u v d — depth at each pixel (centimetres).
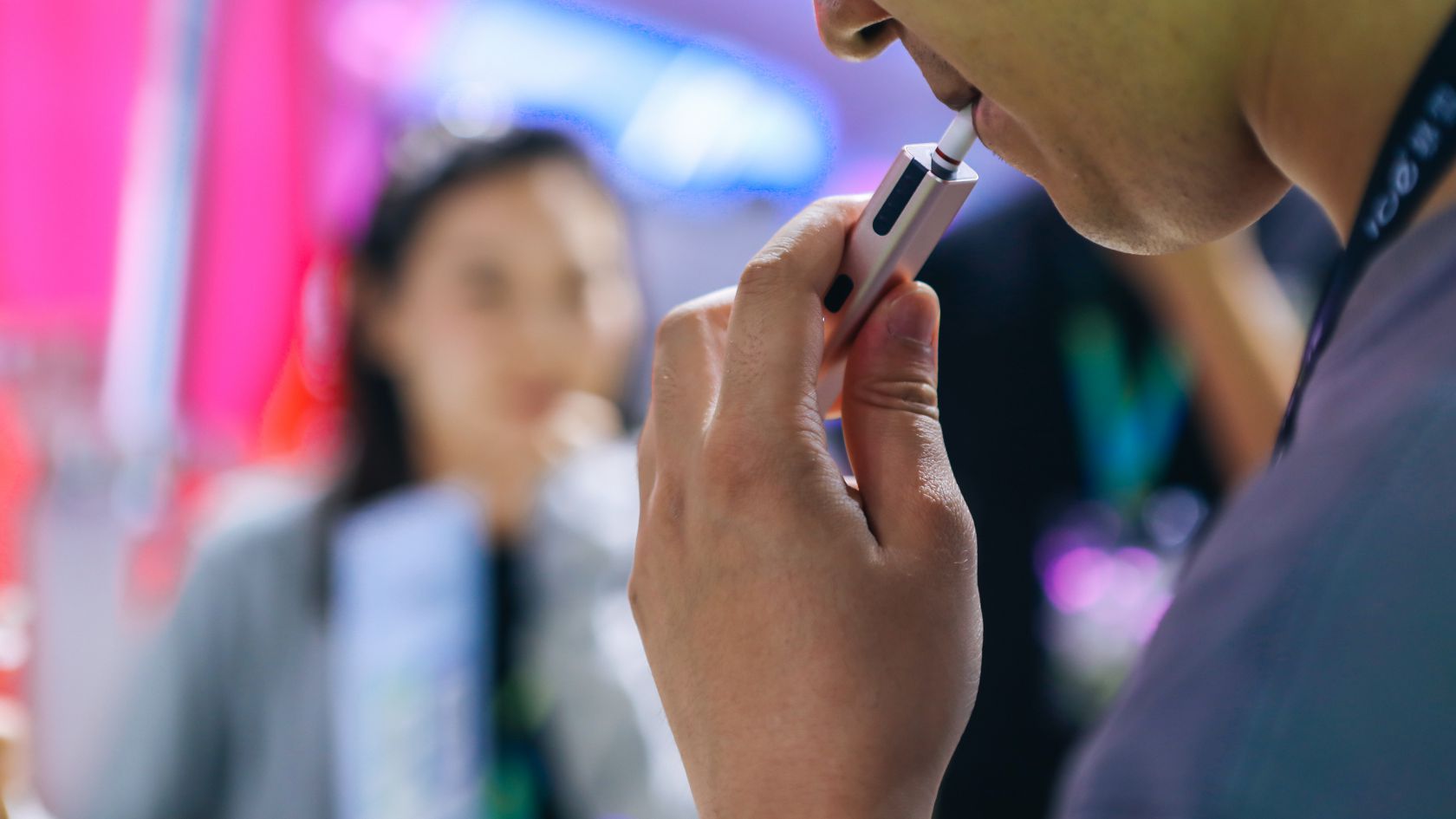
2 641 136
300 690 131
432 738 126
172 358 221
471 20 231
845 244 70
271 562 134
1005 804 137
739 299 69
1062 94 66
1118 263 135
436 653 128
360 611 129
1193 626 58
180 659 134
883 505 67
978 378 140
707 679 67
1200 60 64
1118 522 138
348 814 126
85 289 221
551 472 141
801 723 65
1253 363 128
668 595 68
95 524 209
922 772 65
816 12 70
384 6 229
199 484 218
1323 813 55
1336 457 57
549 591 133
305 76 229
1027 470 138
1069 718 135
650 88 235
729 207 238
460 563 131
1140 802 56
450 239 150
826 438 68
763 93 241
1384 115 61
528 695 131
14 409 213
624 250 166
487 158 151
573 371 151
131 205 224
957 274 142
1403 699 55
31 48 218
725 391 68
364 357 151
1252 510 59
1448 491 55
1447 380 57
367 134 230
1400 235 60
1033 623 136
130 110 224
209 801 134
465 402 145
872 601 65
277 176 226
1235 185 66
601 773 127
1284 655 56
